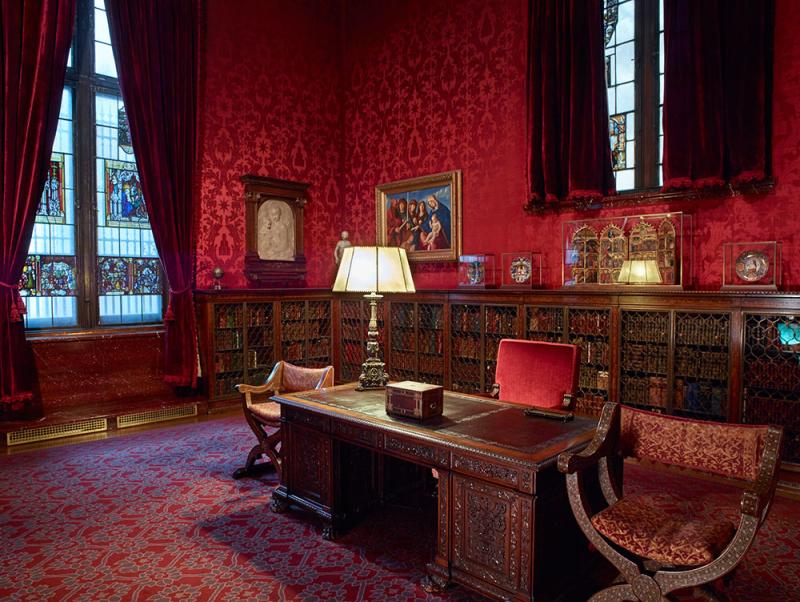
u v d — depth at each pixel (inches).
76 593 131.4
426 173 336.5
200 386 312.7
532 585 114.5
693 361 215.9
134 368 298.5
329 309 360.5
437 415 149.3
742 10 211.8
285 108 358.0
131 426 276.1
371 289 168.7
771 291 203.2
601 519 114.3
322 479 163.8
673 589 106.2
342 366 361.7
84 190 292.4
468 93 313.1
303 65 367.6
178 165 304.2
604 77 253.3
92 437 260.2
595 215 259.8
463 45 314.8
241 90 337.1
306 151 369.1
